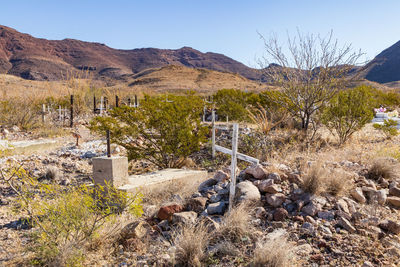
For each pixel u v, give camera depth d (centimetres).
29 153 937
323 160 562
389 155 682
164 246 375
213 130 859
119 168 542
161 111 780
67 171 773
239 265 319
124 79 16462
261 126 990
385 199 455
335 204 426
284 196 441
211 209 439
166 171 708
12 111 1450
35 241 364
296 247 337
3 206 520
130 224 411
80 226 363
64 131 1370
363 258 314
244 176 512
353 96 929
